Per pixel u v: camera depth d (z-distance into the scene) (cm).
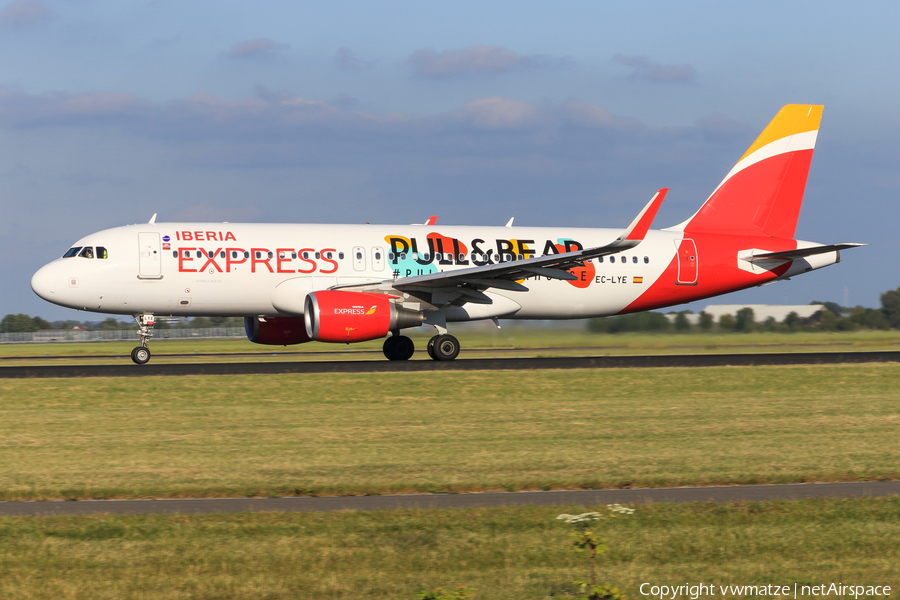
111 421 7031
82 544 3797
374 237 11781
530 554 3784
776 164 13312
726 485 4959
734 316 19000
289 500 4541
